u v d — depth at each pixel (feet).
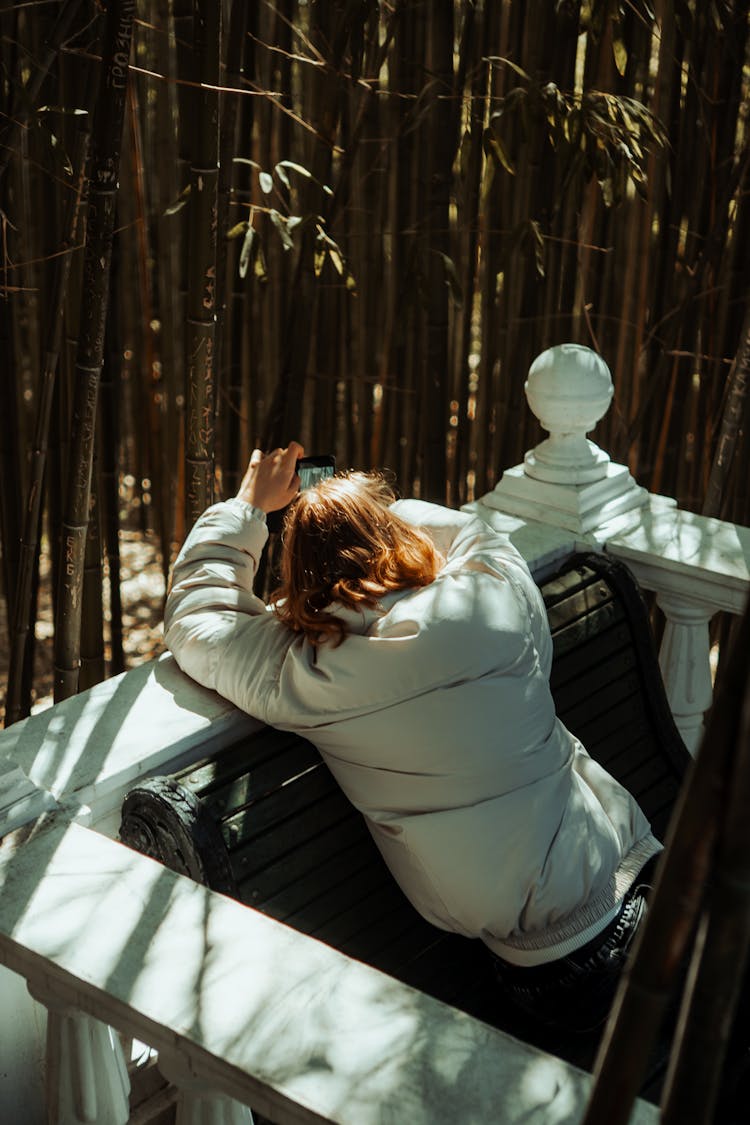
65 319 11.05
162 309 14.78
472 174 12.12
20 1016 5.90
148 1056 6.75
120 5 6.70
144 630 15.56
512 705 6.08
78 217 9.80
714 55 10.93
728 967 2.88
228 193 9.18
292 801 6.30
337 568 6.15
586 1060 6.24
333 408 13.73
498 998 6.58
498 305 14.35
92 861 5.56
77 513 7.69
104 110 6.91
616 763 8.12
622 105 9.65
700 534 9.06
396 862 6.34
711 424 12.44
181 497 14.76
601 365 9.01
